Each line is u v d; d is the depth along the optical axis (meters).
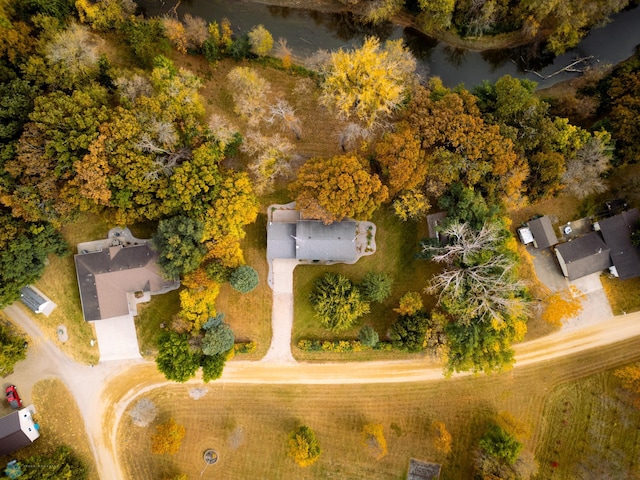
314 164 47.53
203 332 49.25
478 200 48.12
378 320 54.38
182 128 48.75
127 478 52.91
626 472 52.41
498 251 47.59
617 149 51.28
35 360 52.72
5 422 49.25
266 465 53.44
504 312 47.50
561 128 49.69
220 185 47.28
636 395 53.06
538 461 53.62
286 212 54.06
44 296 52.38
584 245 53.09
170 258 46.72
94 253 50.88
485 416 54.25
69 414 52.81
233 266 49.22
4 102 44.16
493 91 52.09
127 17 53.12
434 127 46.44
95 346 53.16
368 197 46.59
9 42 45.25
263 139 50.72
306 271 54.12
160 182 45.94
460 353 49.50
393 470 53.81
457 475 53.53
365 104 47.38
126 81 47.19
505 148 47.06
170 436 50.34
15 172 44.03
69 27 50.88
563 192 54.28
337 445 53.75
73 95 44.69
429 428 54.12
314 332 54.22
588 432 53.75
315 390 54.19
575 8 53.28
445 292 49.69
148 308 53.12
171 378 47.47
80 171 43.53
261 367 54.03
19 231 47.31
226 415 53.69
